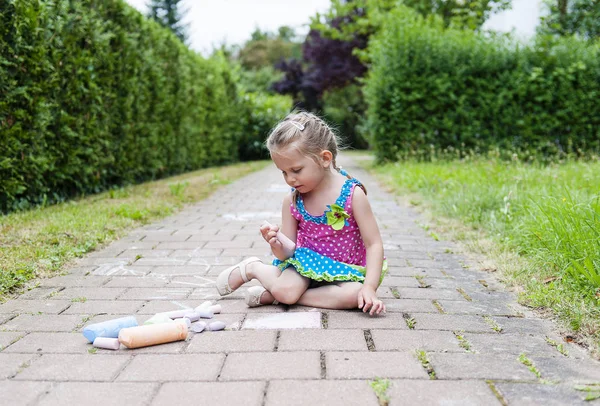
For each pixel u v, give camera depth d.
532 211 4.02
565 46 10.68
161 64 9.23
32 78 5.44
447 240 4.31
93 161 6.82
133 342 2.05
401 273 3.33
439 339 2.18
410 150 10.79
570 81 10.43
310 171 2.50
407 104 10.82
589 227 3.11
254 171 12.43
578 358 1.99
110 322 2.20
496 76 10.69
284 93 29.64
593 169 6.54
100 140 6.88
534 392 1.71
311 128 2.52
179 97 10.29
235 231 4.71
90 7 7.06
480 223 4.60
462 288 2.99
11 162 5.18
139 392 1.72
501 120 10.55
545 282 2.93
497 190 5.30
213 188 8.19
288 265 2.67
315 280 2.70
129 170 8.12
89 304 2.69
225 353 2.04
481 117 10.59
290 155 2.46
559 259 3.05
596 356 1.99
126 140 7.70
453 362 1.94
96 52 6.77
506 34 10.89
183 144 10.81
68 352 2.06
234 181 9.62
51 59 5.77
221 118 13.85
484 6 15.11
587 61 10.50
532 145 10.42
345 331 2.28
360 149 28.45
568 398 1.67
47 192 6.08
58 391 1.73
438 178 7.07
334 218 2.64
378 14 14.66
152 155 8.88
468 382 1.78
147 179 9.12
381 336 2.22
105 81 7.05
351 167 12.45
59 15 5.96
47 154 5.73
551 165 8.89
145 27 8.52
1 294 2.78
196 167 12.18
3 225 4.34
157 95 8.91
